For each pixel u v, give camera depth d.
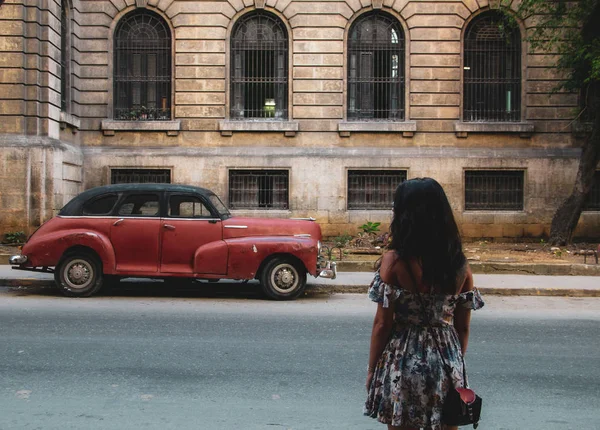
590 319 9.16
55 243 10.44
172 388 5.49
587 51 16.83
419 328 2.98
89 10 20.00
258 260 10.42
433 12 20.00
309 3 20.02
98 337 7.39
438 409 2.91
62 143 18.39
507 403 5.23
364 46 20.27
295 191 19.92
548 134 20.03
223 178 19.92
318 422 4.71
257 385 5.61
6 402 5.05
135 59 20.22
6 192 17.06
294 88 20.08
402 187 3.02
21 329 7.79
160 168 19.97
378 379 3.02
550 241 18.25
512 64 20.27
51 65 17.75
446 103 20.05
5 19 17.14
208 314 9.11
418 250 2.91
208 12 20.00
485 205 20.17
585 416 4.92
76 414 4.80
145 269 10.45
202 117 20.05
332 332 7.90
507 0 19.30
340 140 20.09
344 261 14.18
